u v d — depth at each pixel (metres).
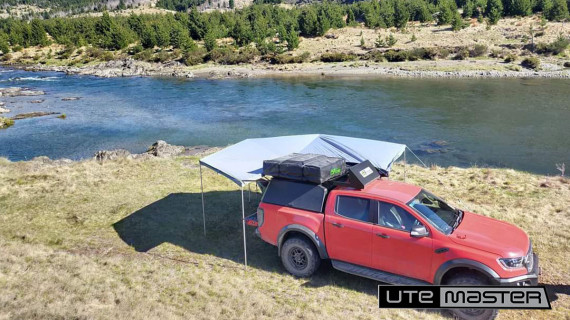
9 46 105.62
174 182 13.18
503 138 24.27
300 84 51.31
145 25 107.00
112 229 9.41
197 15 96.56
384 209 6.38
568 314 5.85
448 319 5.81
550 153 20.92
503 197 11.48
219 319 5.61
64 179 13.55
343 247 6.65
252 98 42.47
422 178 13.85
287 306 6.07
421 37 76.00
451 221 6.38
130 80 61.25
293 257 7.15
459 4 106.06
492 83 46.53
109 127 30.28
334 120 30.89
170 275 7.13
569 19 75.38
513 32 71.00
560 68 52.84
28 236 8.95
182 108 37.81
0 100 43.06
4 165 16.48
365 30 87.94
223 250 8.27
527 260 5.64
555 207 10.45
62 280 6.65
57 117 34.34
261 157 8.83
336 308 6.05
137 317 5.46
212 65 73.12
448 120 29.72
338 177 7.34
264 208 7.42
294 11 115.75
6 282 6.49
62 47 102.31
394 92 42.91
